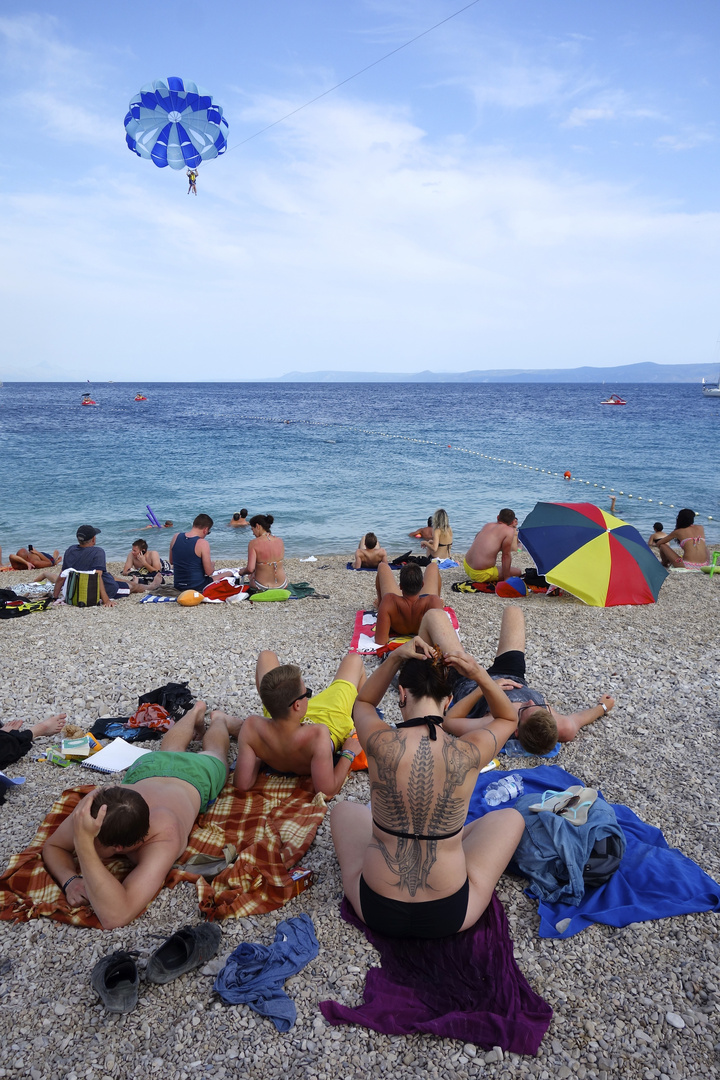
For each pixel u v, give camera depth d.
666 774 4.64
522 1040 2.56
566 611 8.87
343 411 80.38
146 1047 2.58
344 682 4.96
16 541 15.64
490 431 49.22
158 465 28.47
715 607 9.13
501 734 3.02
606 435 45.53
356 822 3.49
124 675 6.47
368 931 3.14
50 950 3.07
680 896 3.36
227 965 2.91
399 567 12.27
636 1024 2.69
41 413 70.06
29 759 4.87
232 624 8.33
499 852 3.28
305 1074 2.46
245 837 3.81
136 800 3.21
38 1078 2.44
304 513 19.09
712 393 126.69
